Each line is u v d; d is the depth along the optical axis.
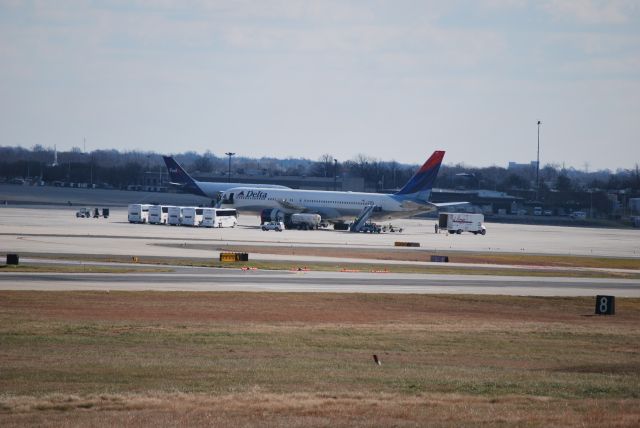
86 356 156.75
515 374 146.62
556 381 137.62
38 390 120.56
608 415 104.69
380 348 182.38
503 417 102.62
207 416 101.88
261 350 173.62
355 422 99.12
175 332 194.00
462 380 136.38
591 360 173.38
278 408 106.88
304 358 163.62
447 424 98.44
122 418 100.44
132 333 190.50
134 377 133.50
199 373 138.75
